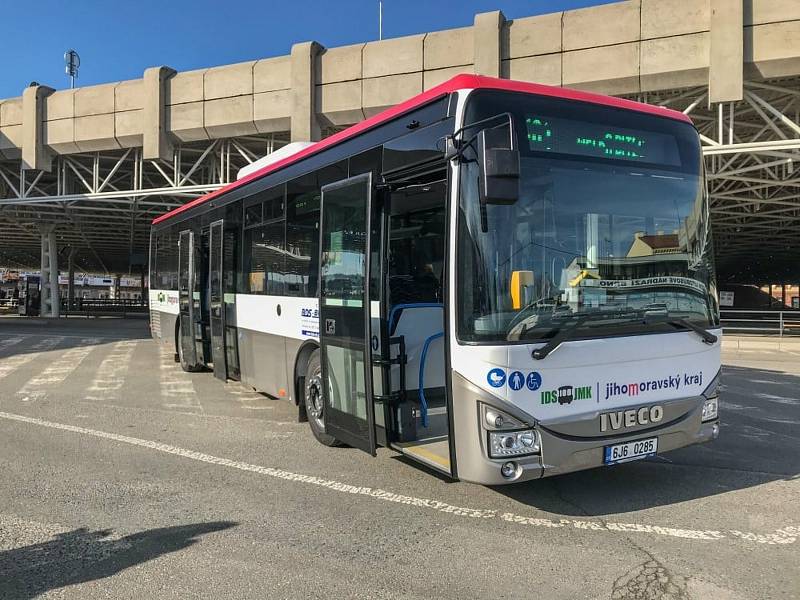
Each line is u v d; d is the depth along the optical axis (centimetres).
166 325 1334
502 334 406
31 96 2222
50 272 3516
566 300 427
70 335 2198
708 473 554
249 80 1897
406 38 1700
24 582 352
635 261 455
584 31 1513
